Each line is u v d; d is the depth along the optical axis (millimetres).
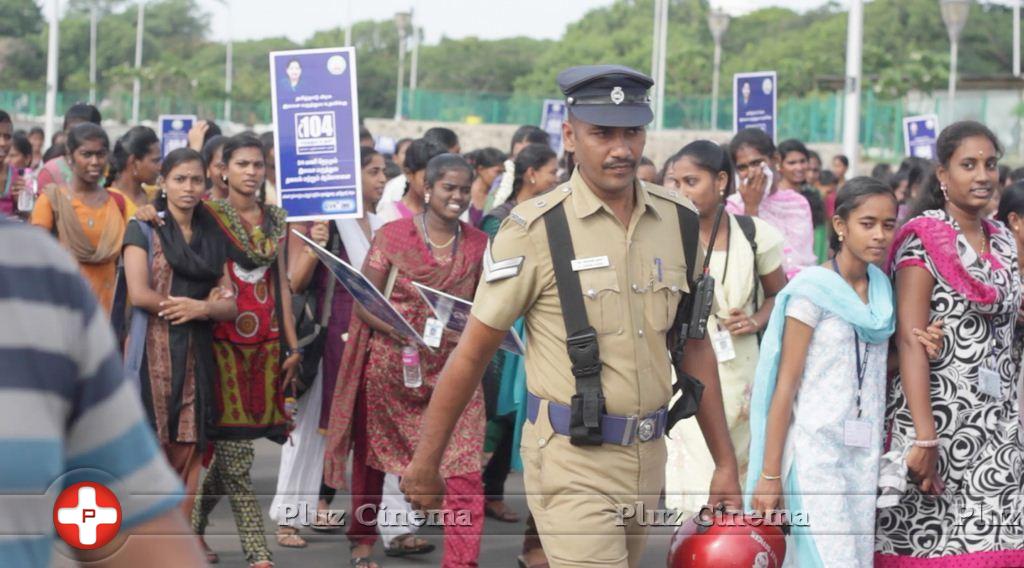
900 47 72812
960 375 4855
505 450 7379
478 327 3895
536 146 7398
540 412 3916
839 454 4820
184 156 5816
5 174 8516
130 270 5707
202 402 5770
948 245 4805
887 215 4750
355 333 6211
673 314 3953
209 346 5836
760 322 6031
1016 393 5070
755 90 12227
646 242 3898
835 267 4914
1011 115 35875
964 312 4840
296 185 6902
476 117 52188
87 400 1926
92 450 1962
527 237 3850
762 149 7375
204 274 5789
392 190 9766
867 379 4852
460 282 6207
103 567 2016
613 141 3781
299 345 6699
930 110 39438
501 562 6473
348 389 6211
